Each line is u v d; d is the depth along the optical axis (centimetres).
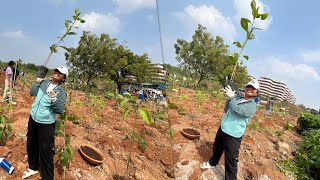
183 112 915
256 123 912
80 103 960
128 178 508
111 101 1143
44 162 406
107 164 507
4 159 433
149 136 679
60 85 402
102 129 659
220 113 1054
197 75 2217
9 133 507
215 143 548
